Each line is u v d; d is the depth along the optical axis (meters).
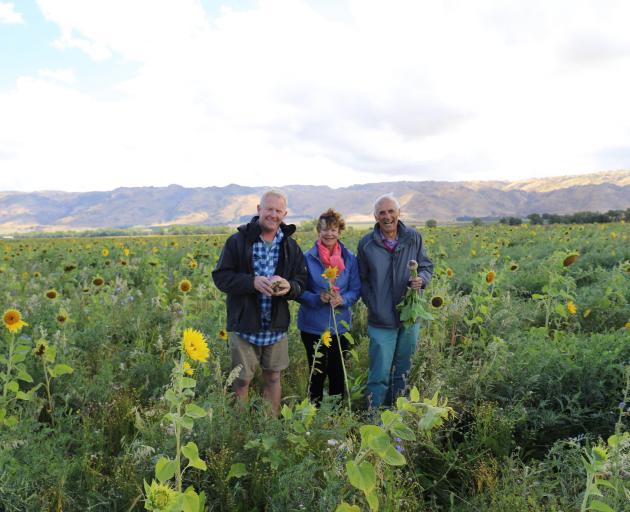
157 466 1.86
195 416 1.97
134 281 10.32
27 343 4.07
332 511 2.04
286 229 3.96
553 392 3.71
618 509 2.12
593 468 2.02
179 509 1.67
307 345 4.42
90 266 12.23
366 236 4.35
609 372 3.69
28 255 15.40
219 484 2.50
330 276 3.81
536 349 4.26
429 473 3.03
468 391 3.78
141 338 5.29
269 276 3.86
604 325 5.81
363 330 6.19
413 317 4.01
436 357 4.27
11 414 3.34
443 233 23.88
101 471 2.89
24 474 2.40
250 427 2.92
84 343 4.94
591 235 18.75
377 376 4.20
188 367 2.04
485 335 4.69
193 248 15.13
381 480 2.34
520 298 6.95
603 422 3.48
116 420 3.41
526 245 15.91
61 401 3.83
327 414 2.84
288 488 2.27
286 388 4.47
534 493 2.42
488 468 2.84
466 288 8.29
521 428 3.44
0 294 6.98
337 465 2.34
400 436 1.82
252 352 3.91
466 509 2.60
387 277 4.19
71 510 2.41
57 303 6.07
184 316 5.31
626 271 7.36
